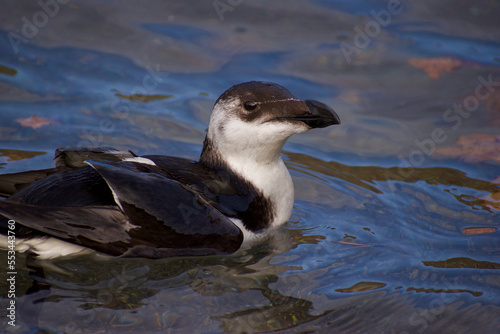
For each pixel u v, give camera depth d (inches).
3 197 339.3
